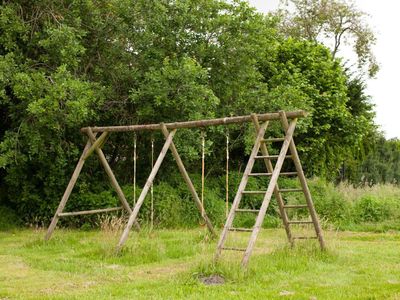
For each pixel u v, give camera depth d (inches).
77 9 611.2
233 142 735.7
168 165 707.4
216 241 475.5
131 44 652.7
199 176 733.3
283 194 709.9
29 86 525.7
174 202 631.8
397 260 397.7
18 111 577.3
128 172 707.4
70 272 356.8
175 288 298.7
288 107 695.7
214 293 285.4
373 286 306.7
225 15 674.8
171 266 374.3
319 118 884.0
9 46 566.6
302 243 424.2
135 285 309.6
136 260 390.0
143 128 468.4
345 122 936.9
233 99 717.9
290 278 328.2
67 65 578.9
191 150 610.5
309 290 296.2
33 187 639.8
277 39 979.9
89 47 636.1
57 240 488.7
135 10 630.5
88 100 547.5
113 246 418.0
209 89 615.8
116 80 637.9
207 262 332.5
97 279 334.0
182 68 588.4
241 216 673.0
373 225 626.2
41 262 388.8
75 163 649.6
